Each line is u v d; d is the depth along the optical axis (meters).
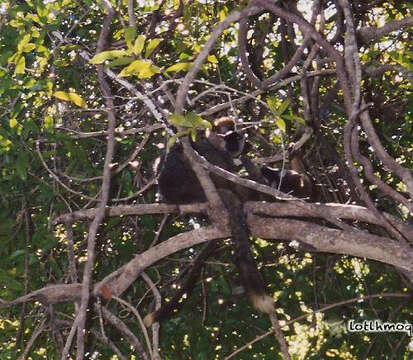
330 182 6.81
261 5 4.00
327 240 4.68
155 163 5.95
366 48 6.82
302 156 6.85
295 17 4.14
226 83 7.02
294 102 6.96
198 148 5.58
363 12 6.91
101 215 4.58
